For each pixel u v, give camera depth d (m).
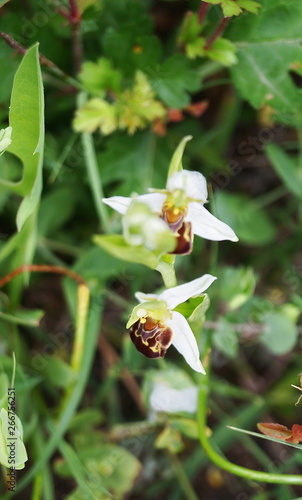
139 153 0.35
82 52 0.34
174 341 0.26
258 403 0.38
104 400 0.39
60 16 0.33
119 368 0.36
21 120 0.26
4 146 0.26
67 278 0.34
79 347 0.33
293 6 0.31
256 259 0.40
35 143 0.27
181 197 0.25
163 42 0.39
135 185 0.34
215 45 0.31
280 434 0.27
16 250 0.34
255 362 0.41
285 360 0.41
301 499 0.29
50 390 0.36
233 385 0.40
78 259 0.36
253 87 0.32
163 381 0.33
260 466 0.39
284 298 0.40
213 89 0.39
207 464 0.39
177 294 0.26
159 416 0.34
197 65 0.33
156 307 0.26
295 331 0.35
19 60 0.32
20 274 0.33
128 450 0.38
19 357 0.34
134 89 0.33
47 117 0.36
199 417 0.31
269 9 0.31
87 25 0.33
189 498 0.36
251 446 0.37
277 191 0.39
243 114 0.39
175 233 0.25
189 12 0.31
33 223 0.32
